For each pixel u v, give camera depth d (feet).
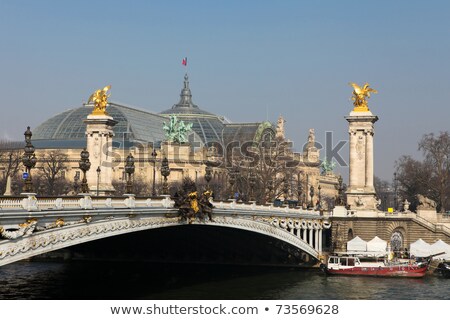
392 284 369.71
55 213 186.19
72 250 403.75
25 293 293.84
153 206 255.70
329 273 402.93
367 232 468.75
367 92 503.20
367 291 341.82
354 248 443.73
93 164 451.94
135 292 310.86
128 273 382.42
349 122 497.87
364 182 491.72
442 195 593.01
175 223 274.57
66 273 375.45
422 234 473.26
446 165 606.14
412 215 477.77
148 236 341.82
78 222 200.75
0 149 535.19
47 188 557.33
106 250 396.98
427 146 604.90
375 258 430.61
